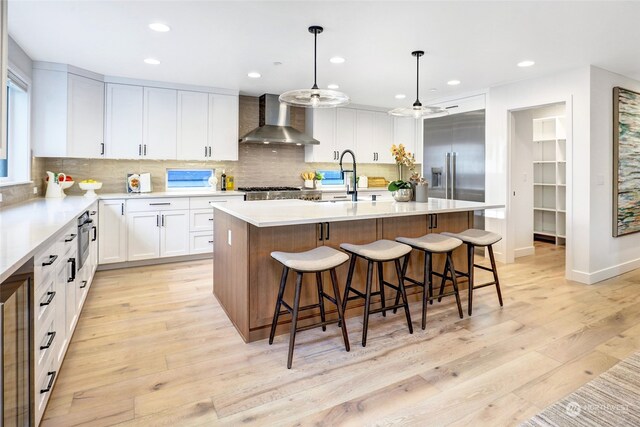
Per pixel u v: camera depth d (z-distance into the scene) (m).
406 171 7.24
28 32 3.18
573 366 2.26
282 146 6.09
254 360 2.35
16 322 1.30
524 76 4.47
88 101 4.32
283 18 2.90
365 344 2.54
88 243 3.30
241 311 2.70
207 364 2.30
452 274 3.03
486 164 5.11
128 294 3.60
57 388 2.02
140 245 4.56
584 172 4.02
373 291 3.13
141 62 4.00
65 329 2.28
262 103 5.63
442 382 2.09
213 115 5.15
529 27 3.05
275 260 2.68
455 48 3.53
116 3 2.67
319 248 2.63
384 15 2.84
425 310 2.82
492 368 2.24
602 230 4.16
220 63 4.03
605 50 3.56
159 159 4.93
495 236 3.20
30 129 3.84
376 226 3.12
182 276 4.21
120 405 1.88
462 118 5.41
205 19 2.92
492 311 3.17
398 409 1.85
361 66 4.10
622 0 2.59
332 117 6.12
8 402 1.23
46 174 4.46
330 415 1.81
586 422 1.75
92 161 4.78
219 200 5.03
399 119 6.71
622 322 2.93
